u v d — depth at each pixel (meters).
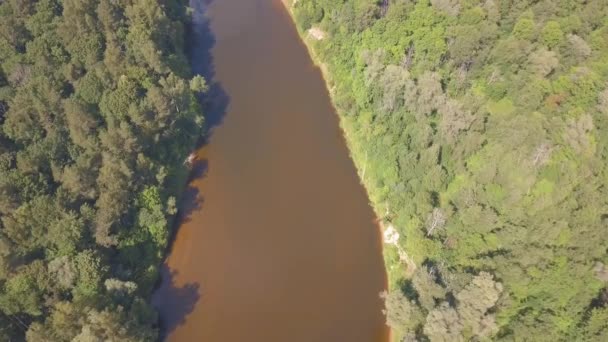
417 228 127.94
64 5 163.25
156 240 136.62
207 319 126.94
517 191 123.00
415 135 144.25
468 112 139.38
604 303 108.94
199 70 192.00
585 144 128.00
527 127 132.25
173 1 197.50
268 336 123.81
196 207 150.38
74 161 137.38
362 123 162.88
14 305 107.44
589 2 158.38
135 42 160.38
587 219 118.00
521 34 155.00
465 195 128.38
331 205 151.38
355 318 127.06
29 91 141.75
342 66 181.50
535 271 113.31
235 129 172.38
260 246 141.50
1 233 117.38
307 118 176.88
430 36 161.12
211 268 136.75
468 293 108.19
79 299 110.44
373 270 136.50
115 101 143.38
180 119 161.62
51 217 121.31
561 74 147.62
